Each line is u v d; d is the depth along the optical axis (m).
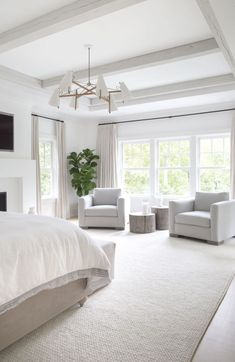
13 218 2.66
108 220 5.74
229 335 2.04
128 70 4.30
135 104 6.08
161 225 5.73
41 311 2.12
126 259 3.79
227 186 6.24
